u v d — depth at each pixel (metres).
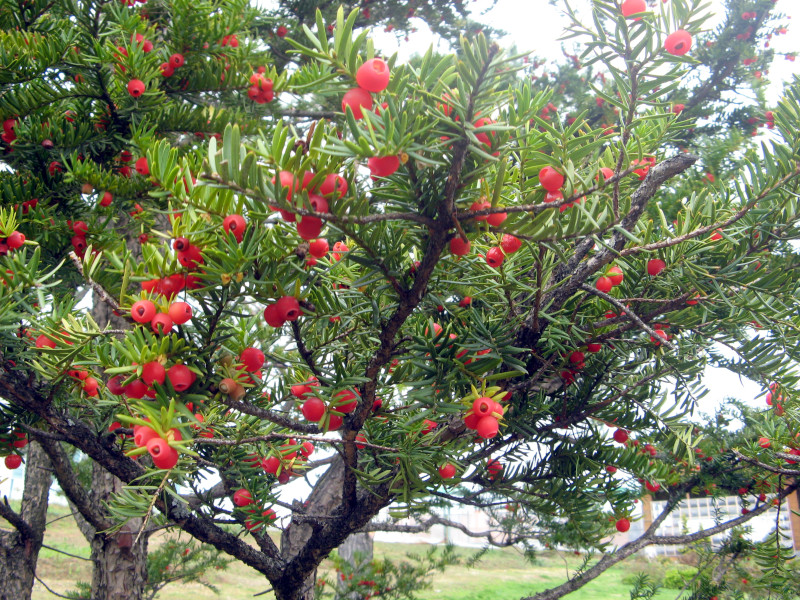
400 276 1.22
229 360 1.25
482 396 1.26
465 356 1.35
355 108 0.91
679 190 2.86
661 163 1.49
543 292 1.53
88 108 3.15
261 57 3.78
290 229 1.10
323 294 1.32
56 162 2.86
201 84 3.61
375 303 1.37
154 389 1.09
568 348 1.80
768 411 2.60
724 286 1.62
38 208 2.43
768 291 1.57
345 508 2.00
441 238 1.06
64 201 2.79
